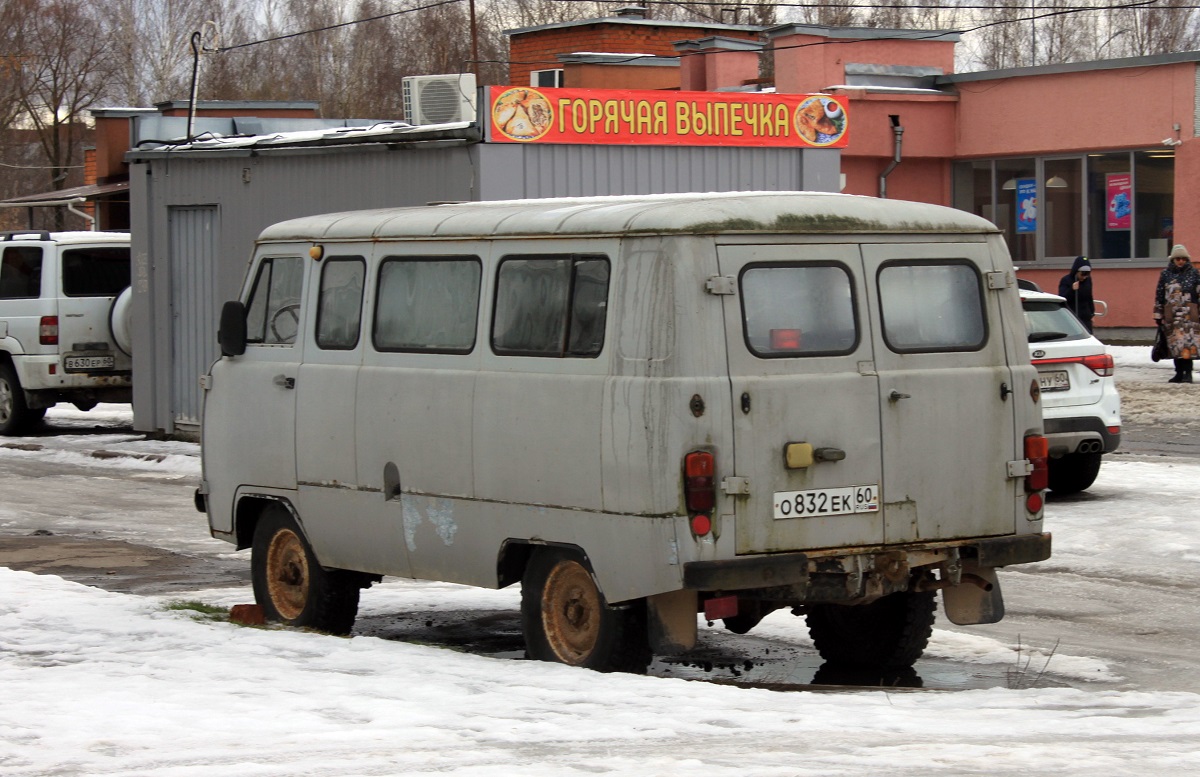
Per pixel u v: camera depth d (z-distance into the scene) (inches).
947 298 324.8
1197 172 1266.0
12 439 898.7
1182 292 1019.9
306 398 379.9
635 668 316.2
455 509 341.7
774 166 784.3
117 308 907.4
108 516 624.7
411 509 352.2
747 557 297.4
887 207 322.0
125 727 265.6
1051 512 561.0
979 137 1406.3
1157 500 576.1
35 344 901.2
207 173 824.9
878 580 312.7
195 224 839.1
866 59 1434.5
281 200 786.2
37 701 288.4
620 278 306.8
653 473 296.7
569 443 313.6
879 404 311.7
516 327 329.1
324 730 262.1
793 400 302.2
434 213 360.5
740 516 297.0
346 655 332.5
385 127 863.1
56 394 912.9
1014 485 328.8
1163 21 2566.4
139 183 861.8
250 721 268.4
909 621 345.4
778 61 1437.0
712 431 294.8
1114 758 234.2
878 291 315.9
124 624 376.5
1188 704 287.9
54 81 2329.0
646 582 300.5
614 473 304.0
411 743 252.5
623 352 304.0
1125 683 336.2
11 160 2391.7
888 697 294.4
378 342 362.9
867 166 1408.7
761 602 321.1
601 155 726.5
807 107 789.2
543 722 266.5
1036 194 1392.7
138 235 864.9
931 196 1449.3
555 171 713.6
